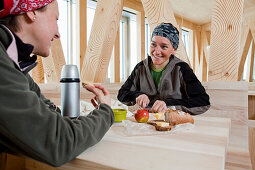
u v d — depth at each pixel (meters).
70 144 0.49
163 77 1.41
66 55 3.16
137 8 3.36
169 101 1.28
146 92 1.53
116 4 1.90
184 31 5.14
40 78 2.80
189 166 0.44
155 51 1.34
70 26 3.09
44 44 0.63
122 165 0.45
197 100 1.27
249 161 1.04
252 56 4.38
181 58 1.59
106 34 1.90
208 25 5.02
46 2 0.59
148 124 0.86
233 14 1.25
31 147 0.45
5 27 0.55
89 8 3.36
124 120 0.94
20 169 0.65
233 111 1.28
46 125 0.47
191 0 3.69
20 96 0.45
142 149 0.56
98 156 0.51
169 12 1.54
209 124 0.88
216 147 0.56
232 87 1.28
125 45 3.72
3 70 0.46
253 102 1.85
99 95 0.74
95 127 0.58
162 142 0.62
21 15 0.57
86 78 2.03
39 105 0.48
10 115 0.43
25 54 0.59
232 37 1.27
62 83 0.78
